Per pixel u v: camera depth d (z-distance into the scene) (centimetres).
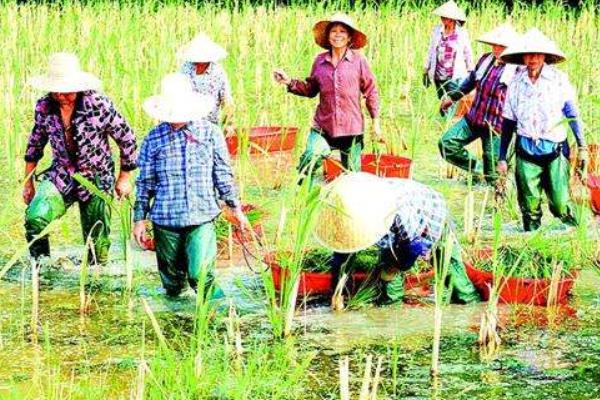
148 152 1550
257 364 1343
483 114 2220
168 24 4003
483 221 2038
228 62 3497
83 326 1494
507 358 1395
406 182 1524
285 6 5159
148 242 1834
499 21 4234
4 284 1662
